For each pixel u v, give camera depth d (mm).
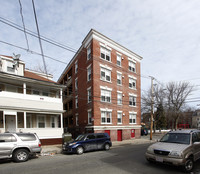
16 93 15102
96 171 6773
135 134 24906
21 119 16656
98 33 21188
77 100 25141
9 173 6852
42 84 17109
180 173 6441
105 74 21641
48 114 18672
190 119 80625
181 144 7242
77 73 25516
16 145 9102
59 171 6941
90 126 19766
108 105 21250
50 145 16109
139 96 26828
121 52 24484
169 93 36875
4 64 15969
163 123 39312
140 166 7469
